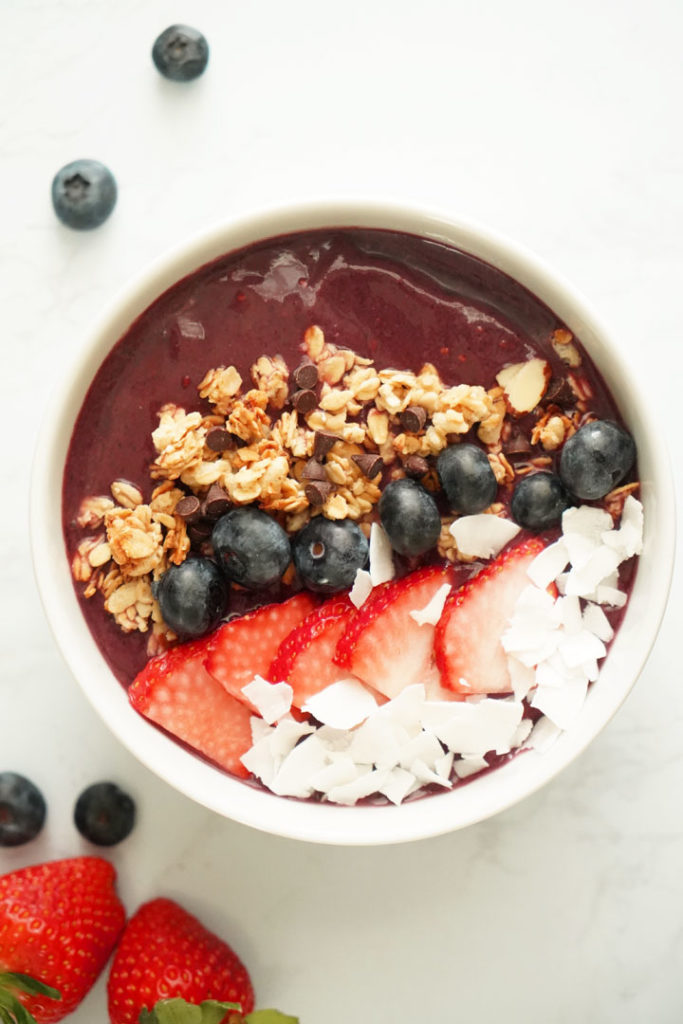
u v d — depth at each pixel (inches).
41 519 15.8
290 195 17.8
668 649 17.9
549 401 16.1
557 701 16.1
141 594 16.4
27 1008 17.7
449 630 16.2
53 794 18.1
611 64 17.9
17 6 18.0
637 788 18.1
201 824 18.2
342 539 16.0
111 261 17.8
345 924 18.3
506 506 16.3
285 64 17.9
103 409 16.1
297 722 16.4
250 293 16.1
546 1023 18.3
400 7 17.9
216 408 16.2
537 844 18.3
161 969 17.6
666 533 15.8
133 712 16.3
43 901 17.6
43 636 17.9
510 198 17.8
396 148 17.8
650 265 17.8
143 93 17.9
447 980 18.4
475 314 16.1
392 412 16.2
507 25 17.9
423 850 18.3
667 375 17.8
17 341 17.8
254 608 16.5
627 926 18.3
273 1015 16.9
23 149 17.9
